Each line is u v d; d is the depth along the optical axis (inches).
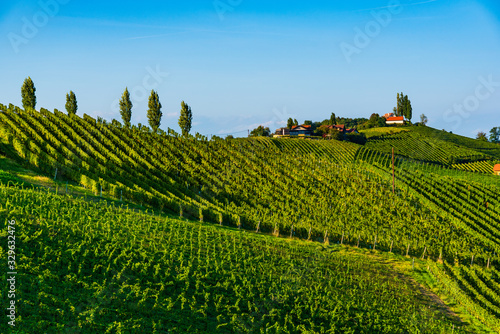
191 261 1162.0
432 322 1153.4
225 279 1108.5
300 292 1160.2
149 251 1138.7
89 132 2522.1
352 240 1892.2
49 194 1424.7
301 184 2677.2
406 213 2461.9
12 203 1208.2
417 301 1305.4
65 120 2576.3
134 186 1895.9
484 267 1785.2
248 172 2687.0
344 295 1228.5
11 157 1840.6
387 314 1157.7
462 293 1363.2
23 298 738.8
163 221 1550.2
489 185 3304.6
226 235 1561.3
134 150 2472.9
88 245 1035.3
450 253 1893.5
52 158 1881.2
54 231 1057.5
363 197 2613.2
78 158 2022.6
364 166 3457.2
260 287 1117.7
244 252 1368.1
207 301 957.2
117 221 1363.2
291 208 2231.8
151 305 863.1
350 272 1462.8
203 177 2385.6
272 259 1385.3
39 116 2455.7
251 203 2210.9
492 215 2628.0
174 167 2356.1
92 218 1317.7
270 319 962.1
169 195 1985.7
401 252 1875.0
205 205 2020.2
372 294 1280.8
